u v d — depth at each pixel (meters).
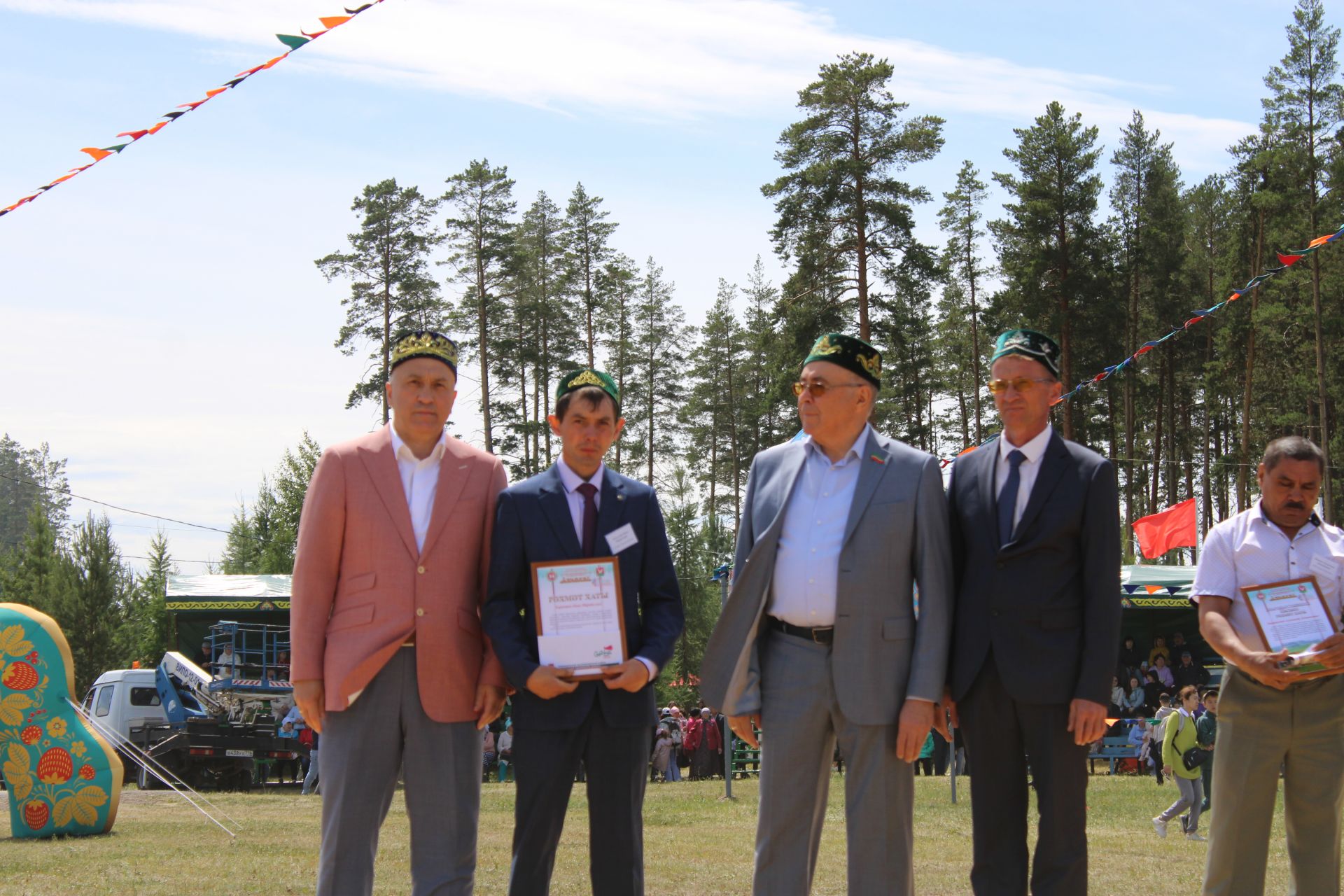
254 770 24.09
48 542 38.06
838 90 29.94
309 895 7.53
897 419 48.41
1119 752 23.80
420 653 4.82
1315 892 5.10
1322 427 35.31
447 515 4.98
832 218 29.56
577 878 8.09
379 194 37.69
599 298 44.97
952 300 50.28
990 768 4.86
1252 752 5.18
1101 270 35.88
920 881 8.11
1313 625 4.97
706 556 46.31
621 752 4.77
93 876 8.50
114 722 23.78
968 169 48.03
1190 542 26.14
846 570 4.79
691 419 55.22
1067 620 4.79
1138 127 44.34
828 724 4.88
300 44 6.78
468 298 39.75
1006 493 4.95
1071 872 4.66
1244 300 40.75
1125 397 46.22
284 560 39.56
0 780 21.00
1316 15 36.88
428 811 4.81
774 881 4.80
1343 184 34.91
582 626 4.77
